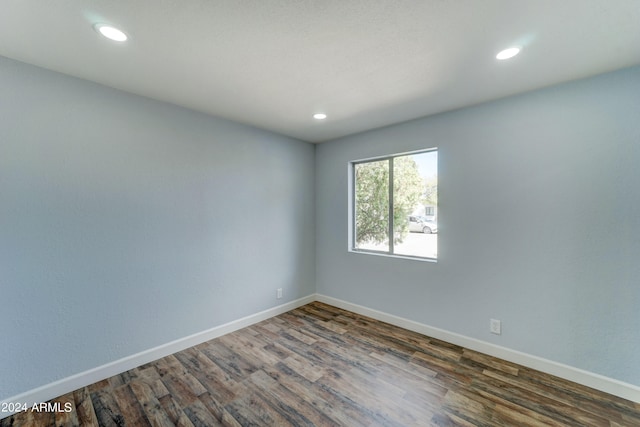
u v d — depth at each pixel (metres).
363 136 3.45
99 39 1.59
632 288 1.91
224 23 1.45
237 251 3.10
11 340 1.81
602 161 2.00
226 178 2.99
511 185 2.37
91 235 2.12
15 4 1.29
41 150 1.91
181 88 2.23
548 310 2.22
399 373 2.24
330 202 3.87
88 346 2.11
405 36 1.56
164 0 1.27
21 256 1.84
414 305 3.02
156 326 2.47
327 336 2.91
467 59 1.79
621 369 1.94
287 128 3.31
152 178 2.44
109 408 1.85
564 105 2.13
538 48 1.67
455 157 2.68
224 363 2.40
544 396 1.96
